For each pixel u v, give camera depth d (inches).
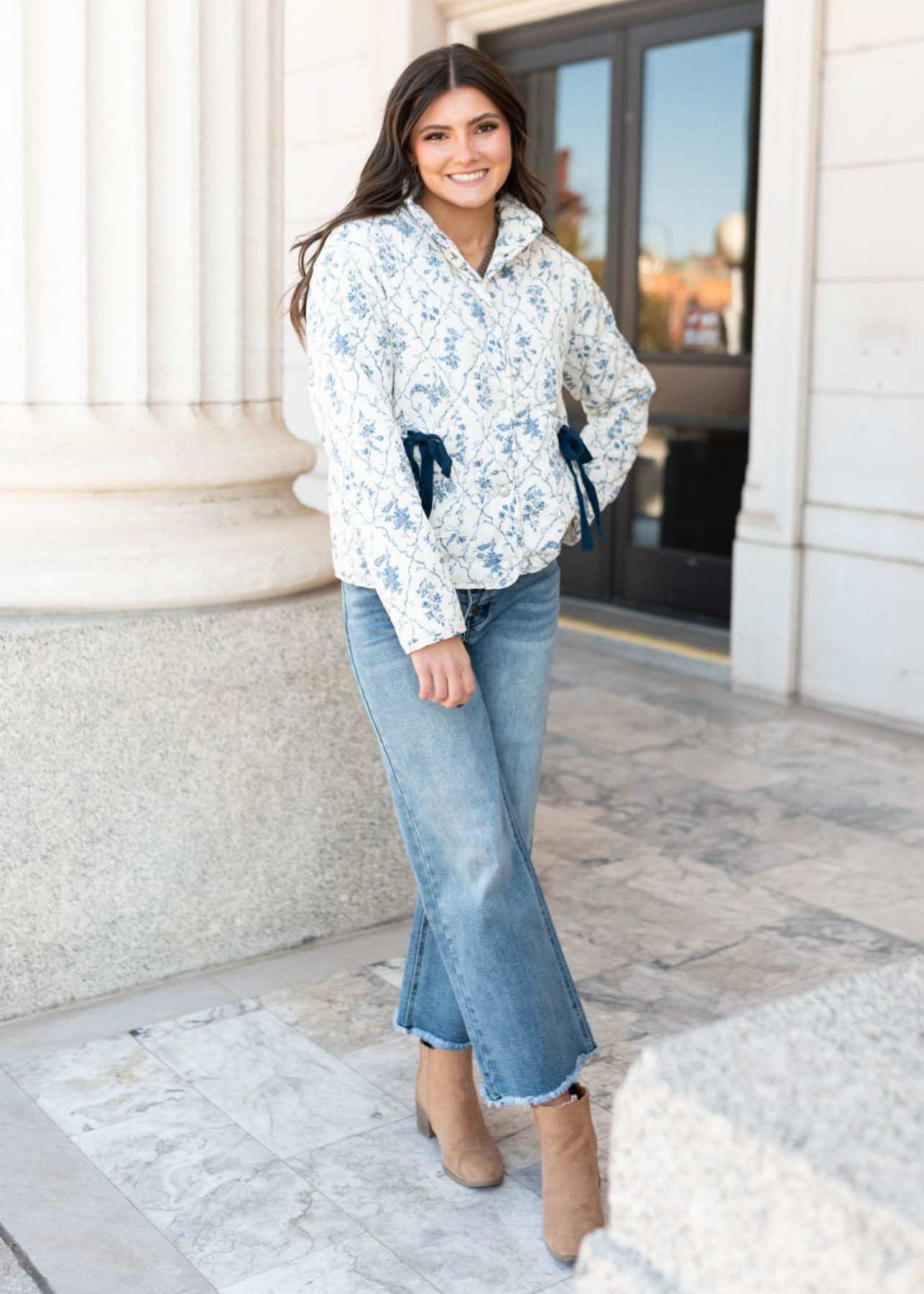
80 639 103.2
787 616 197.9
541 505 77.7
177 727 108.7
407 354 73.9
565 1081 77.7
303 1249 79.0
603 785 163.5
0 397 108.2
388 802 121.5
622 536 250.1
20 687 101.3
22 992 105.3
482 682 80.0
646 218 237.8
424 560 71.2
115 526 109.2
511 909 77.5
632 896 130.2
